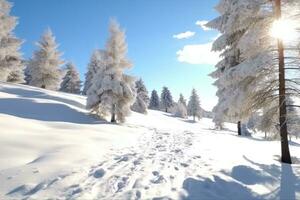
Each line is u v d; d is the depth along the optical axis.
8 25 33.66
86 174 7.85
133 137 17.89
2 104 23.02
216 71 22.27
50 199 5.91
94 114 27.66
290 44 11.36
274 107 11.76
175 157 11.16
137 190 6.65
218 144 16.16
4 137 10.66
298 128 11.47
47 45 42.19
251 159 11.21
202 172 8.56
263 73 11.85
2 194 6.05
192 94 84.06
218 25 19.14
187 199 6.20
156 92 100.44
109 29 28.22
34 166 8.05
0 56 32.12
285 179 8.14
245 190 6.99
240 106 13.61
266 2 11.73
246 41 11.83
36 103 25.31
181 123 53.72
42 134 12.82
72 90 63.56
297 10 11.24
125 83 27.70
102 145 12.97
